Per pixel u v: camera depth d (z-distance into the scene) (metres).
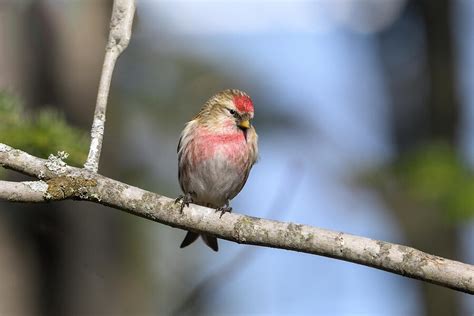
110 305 12.05
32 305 11.26
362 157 14.08
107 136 12.88
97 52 12.41
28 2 11.98
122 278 12.41
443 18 14.70
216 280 9.59
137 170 14.31
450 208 10.22
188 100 15.91
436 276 5.31
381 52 15.92
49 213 11.48
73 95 12.12
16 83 11.69
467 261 13.45
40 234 11.34
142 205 5.71
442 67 14.62
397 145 15.16
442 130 14.49
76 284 11.67
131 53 15.64
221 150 8.47
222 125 8.52
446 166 10.54
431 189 10.45
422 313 13.73
